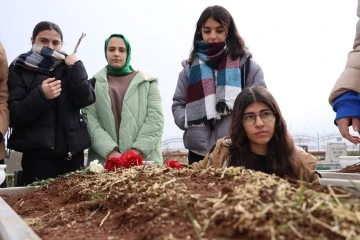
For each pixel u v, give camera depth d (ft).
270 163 9.87
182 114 14.52
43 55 13.91
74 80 13.61
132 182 7.71
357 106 8.87
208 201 5.00
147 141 14.67
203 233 4.24
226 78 13.44
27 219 7.58
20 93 13.42
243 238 3.99
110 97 15.31
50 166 13.80
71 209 7.46
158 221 4.88
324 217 4.22
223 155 10.58
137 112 15.06
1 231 5.56
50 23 14.43
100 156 15.02
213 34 13.85
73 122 13.82
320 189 5.59
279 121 9.87
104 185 8.90
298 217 4.15
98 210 6.81
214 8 13.91
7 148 14.10
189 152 14.33
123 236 5.05
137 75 15.48
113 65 15.64
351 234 3.91
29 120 13.12
